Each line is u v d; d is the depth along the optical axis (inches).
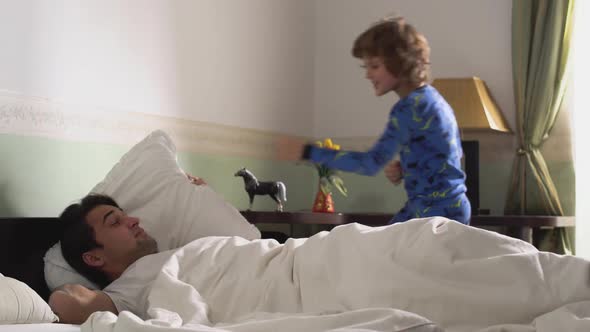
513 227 157.8
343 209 197.8
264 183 153.7
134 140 142.6
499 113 174.1
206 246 101.0
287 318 71.8
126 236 108.0
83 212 109.0
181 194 120.8
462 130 170.7
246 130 174.1
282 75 187.2
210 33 162.2
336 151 115.1
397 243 85.0
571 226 168.2
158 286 92.1
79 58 130.9
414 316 68.3
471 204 164.7
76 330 77.4
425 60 121.5
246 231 120.4
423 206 118.8
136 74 143.2
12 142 119.1
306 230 189.3
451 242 81.7
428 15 188.9
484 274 78.4
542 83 170.1
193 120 157.6
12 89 119.0
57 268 107.7
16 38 119.6
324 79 200.8
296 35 192.5
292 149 116.8
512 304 76.0
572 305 73.0
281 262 94.3
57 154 126.8
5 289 79.3
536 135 171.0
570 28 169.3
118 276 107.9
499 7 181.2
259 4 177.9
